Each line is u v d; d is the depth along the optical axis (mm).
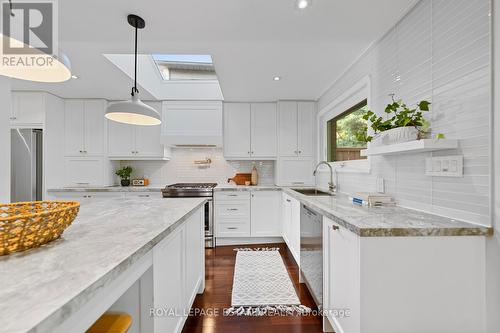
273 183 4320
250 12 1748
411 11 1689
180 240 1556
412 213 1532
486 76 1175
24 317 487
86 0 1609
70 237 1027
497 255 1169
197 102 3910
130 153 3932
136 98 1912
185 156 4316
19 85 3184
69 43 2178
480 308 1189
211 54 2385
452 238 1189
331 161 3527
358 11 1723
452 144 1317
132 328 1152
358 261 1195
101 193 3631
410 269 1187
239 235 3713
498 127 1129
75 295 572
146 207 1822
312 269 2025
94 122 3824
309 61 2547
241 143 3998
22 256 806
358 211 1610
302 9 1688
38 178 3355
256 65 2635
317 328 1811
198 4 1658
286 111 3918
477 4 1216
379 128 1771
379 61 2090
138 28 1934
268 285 2438
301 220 2436
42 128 3375
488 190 1174
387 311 1183
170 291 1359
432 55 1500
